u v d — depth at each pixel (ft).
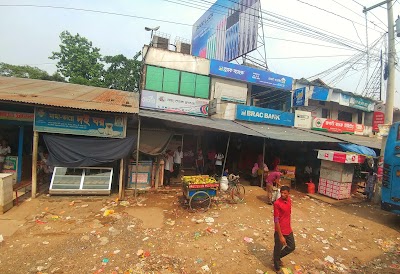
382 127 35.63
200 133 51.13
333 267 17.38
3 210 23.63
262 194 36.86
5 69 79.77
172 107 46.85
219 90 50.83
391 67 36.29
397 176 26.25
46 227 21.15
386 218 29.30
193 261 16.98
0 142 36.06
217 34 65.10
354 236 23.56
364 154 42.04
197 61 49.49
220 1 64.54
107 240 19.34
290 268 16.75
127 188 33.96
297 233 23.13
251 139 53.78
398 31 35.53
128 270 15.35
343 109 65.46
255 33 50.93
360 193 42.32
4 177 23.82
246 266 16.78
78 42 81.41
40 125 28.48
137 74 81.20
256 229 23.40
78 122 29.55
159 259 16.92
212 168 48.08
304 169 52.54
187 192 27.27
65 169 30.25
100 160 29.76
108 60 81.87
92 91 41.06
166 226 22.93
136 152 33.47
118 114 30.19
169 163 38.14
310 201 35.63
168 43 58.08
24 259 16.19
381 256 19.69
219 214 26.71
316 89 56.80
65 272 14.99
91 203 28.09
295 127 54.85
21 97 27.86
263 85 54.24
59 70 81.00
